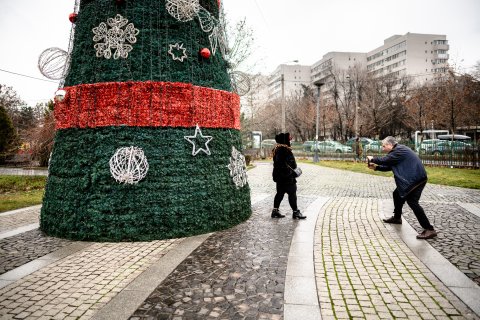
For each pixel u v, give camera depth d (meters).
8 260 4.88
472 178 14.42
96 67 6.17
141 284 4.00
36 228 6.76
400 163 5.88
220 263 4.68
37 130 21.09
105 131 5.97
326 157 32.41
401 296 3.64
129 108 5.97
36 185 14.80
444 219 7.07
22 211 8.92
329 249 5.25
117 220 5.77
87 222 5.83
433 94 39.12
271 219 7.34
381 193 11.35
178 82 6.21
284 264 4.62
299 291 3.77
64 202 6.03
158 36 6.25
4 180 16.09
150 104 6.02
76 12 6.95
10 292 3.81
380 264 4.59
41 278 4.21
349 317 3.22
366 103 46.00
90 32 6.37
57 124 6.50
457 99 33.88
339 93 59.94
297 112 55.94
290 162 7.22
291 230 6.39
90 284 4.02
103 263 4.72
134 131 5.95
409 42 93.38
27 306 3.49
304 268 4.46
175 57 6.30
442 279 4.05
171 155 6.05
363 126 44.81
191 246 5.43
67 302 3.57
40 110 40.34
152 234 5.84
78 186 5.96
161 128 6.07
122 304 3.51
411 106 42.47
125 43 6.12
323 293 3.73
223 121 6.88
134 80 6.04
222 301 3.57
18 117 40.38
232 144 7.08
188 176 6.16
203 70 6.64
